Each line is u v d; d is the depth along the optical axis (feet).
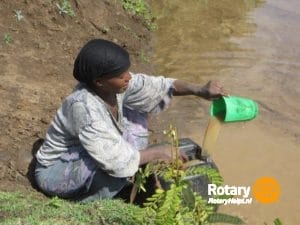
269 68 21.30
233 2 27.66
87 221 11.37
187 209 9.54
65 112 11.92
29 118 15.25
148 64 21.29
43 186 12.39
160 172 10.56
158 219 9.11
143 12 24.50
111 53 11.37
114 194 12.38
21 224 10.94
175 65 21.43
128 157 11.57
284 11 26.66
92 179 12.00
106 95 11.91
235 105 12.64
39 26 19.66
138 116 13.65
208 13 26.35
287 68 21.34
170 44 23.08
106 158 11.48
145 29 23.77
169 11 26.35
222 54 22.33
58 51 19.22
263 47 23.00
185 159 11.82
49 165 12.37
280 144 16.83
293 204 14.33
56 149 12.23
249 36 24.03
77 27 20.79
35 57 18.40
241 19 25.70
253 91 19.67
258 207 14.11
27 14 19.63
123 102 13.15
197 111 18.49
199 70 21.08
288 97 19.39
